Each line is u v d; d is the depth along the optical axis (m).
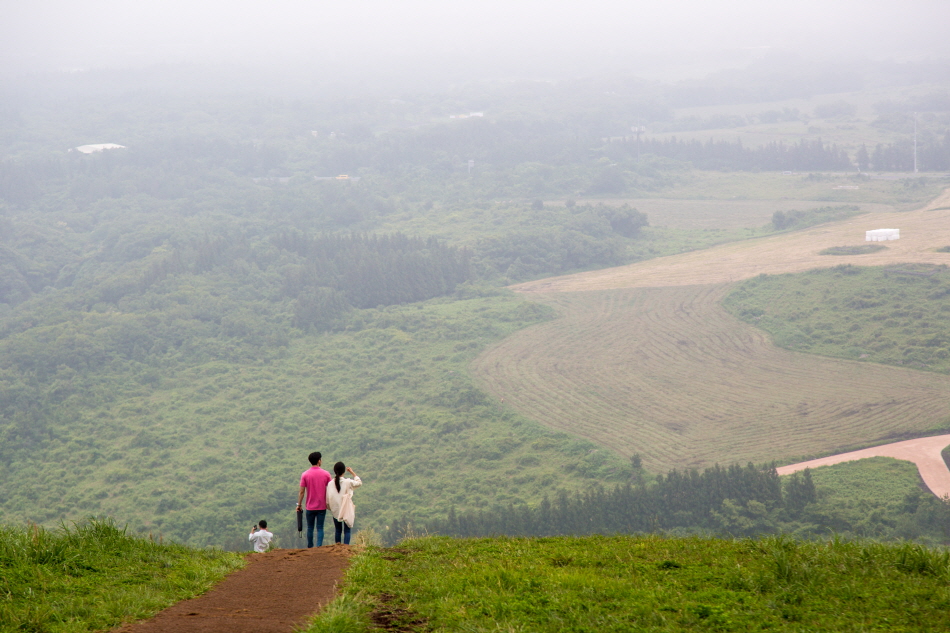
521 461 112.19
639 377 143.00
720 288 185.12
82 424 144.75
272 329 185.50
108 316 187.50
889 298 155.88
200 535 102.38
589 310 183.88
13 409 145.00
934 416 110.12
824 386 128.50
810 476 83.94
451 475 112.25
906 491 83.25
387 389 151.38
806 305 163.00
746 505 80.56
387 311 195.12
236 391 156.75
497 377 149.12
